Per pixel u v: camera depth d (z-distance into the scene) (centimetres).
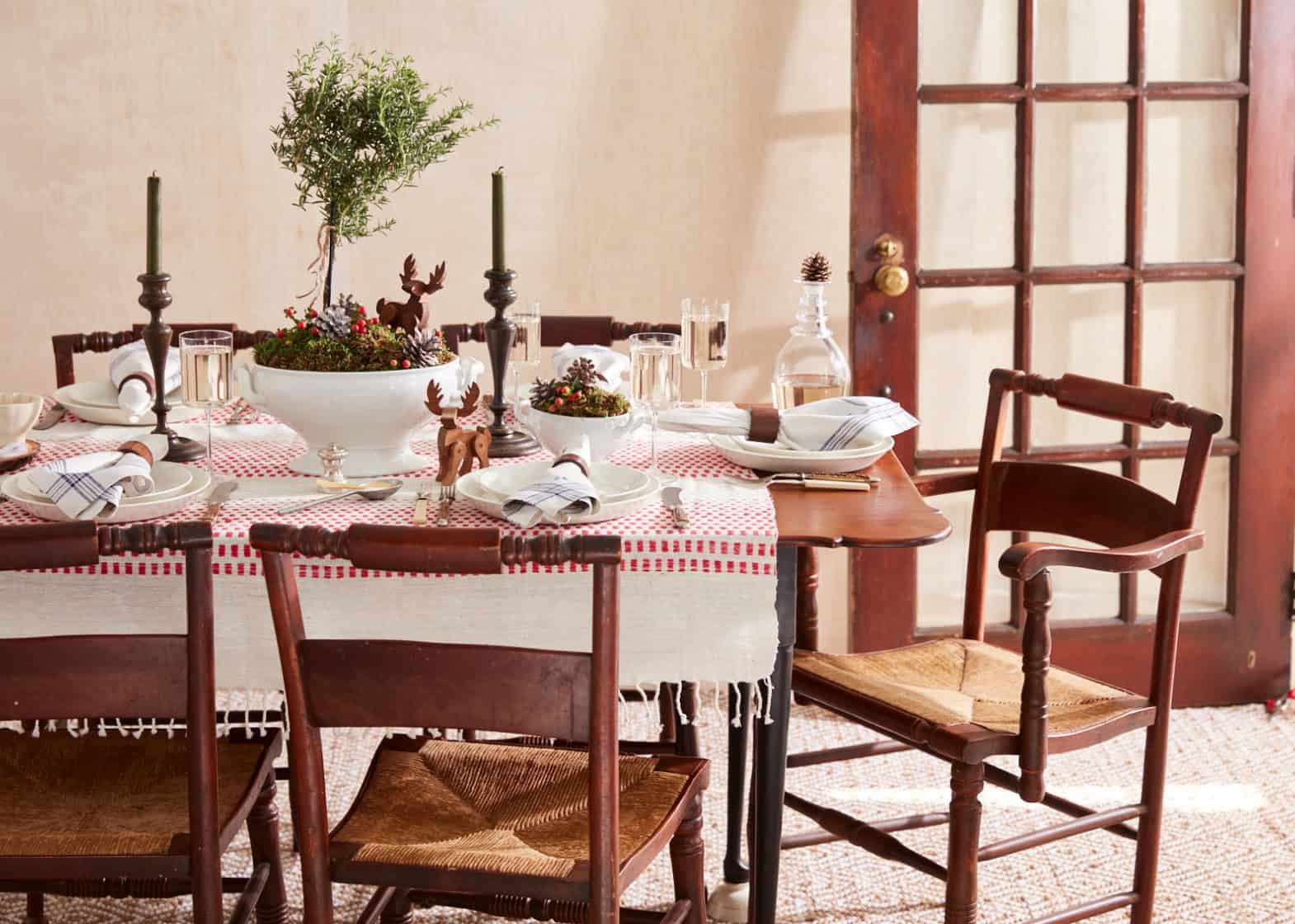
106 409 225
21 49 298
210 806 154
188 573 147
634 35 309
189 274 312
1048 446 311
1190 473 203
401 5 304
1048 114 300
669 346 191
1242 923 228
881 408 206
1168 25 299
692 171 316
